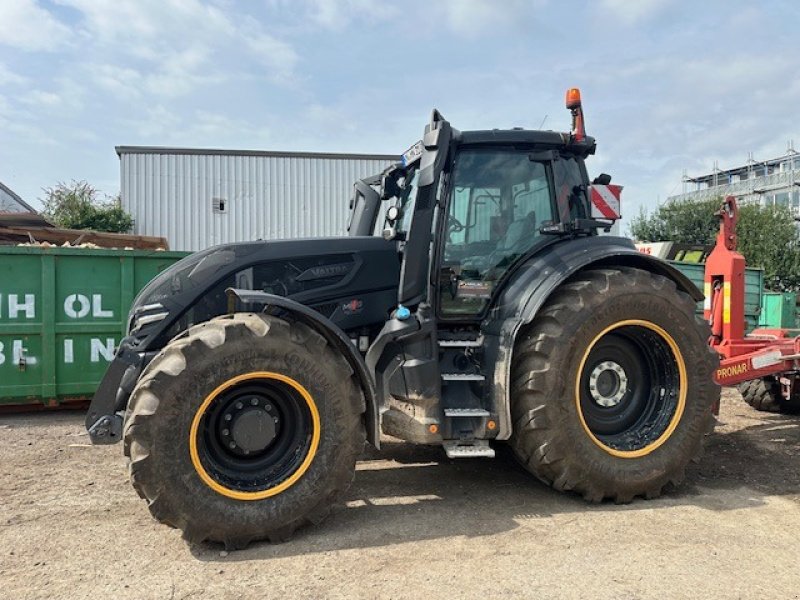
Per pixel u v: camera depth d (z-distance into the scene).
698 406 4.27
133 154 18.56
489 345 4.15
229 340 3.38
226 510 3.29
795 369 5.57
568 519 3.81
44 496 4.20
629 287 4.12
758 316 13.02
